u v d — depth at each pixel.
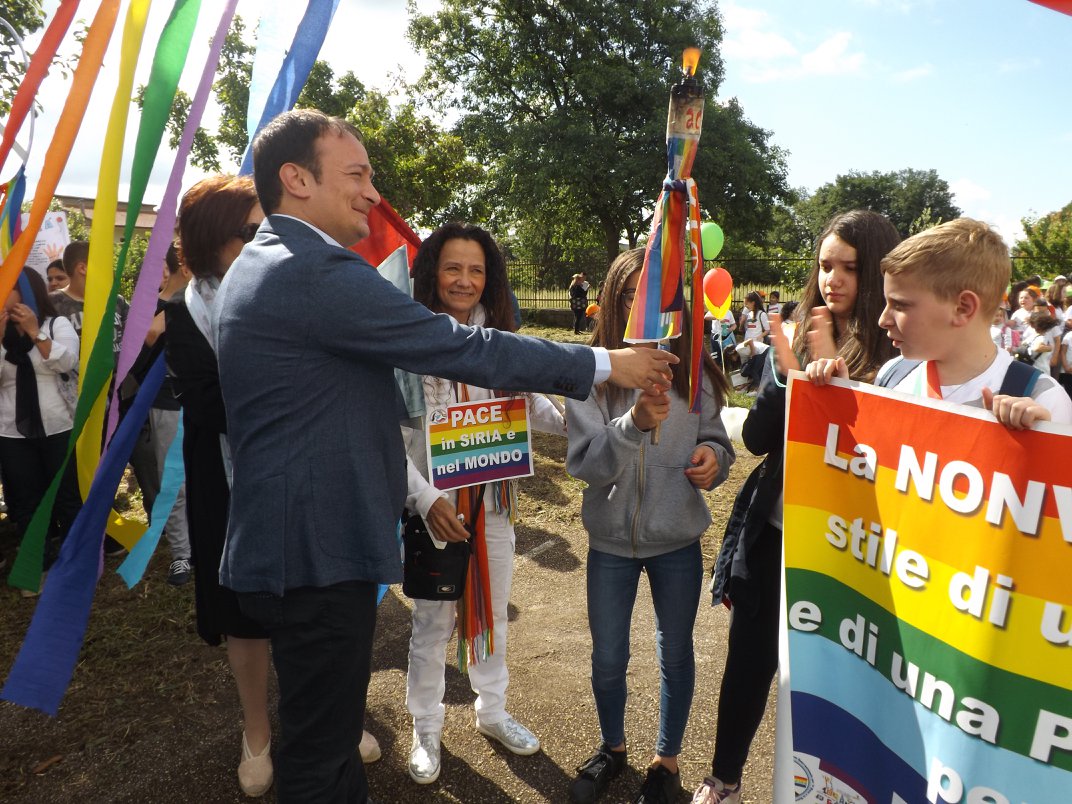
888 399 1.42
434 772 2.34
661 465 2.09
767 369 1.92
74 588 2.03
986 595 1.27
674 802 2.26
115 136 1.96
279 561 1.57
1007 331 8.09
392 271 2.49
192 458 2.13
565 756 2.49
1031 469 1.21
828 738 1.58
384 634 3.34
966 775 1.31
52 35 1.92
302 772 1.69
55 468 4.00
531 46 23.97
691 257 1.72
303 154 1.62
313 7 2.38
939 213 64.19
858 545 1.51
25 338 3.81
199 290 2.11
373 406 1.64
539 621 3.50
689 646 2.20
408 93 17.41
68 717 2.73
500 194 23.69
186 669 3.05
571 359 1.65
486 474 2.29
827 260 1.82
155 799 2.31
